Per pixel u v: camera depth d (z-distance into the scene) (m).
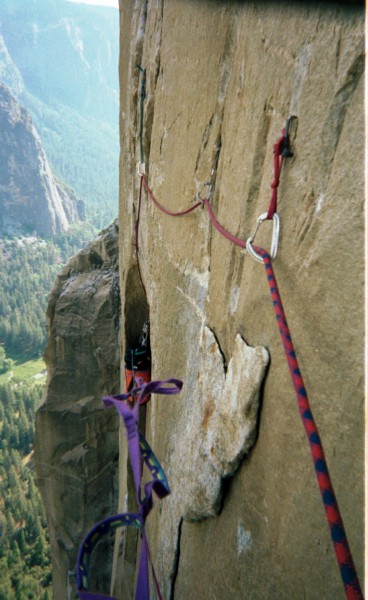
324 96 1.77
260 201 2.32
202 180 3.36
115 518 1.79
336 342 1.60
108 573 12.53
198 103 3.50
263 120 2.32
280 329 1.70
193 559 2.84
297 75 1.99
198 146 3.47
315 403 1.70
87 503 13.62
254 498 2.18
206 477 2.67
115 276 13.72
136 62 6.05
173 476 3.41
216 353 2.87
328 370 1.64
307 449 1.74
